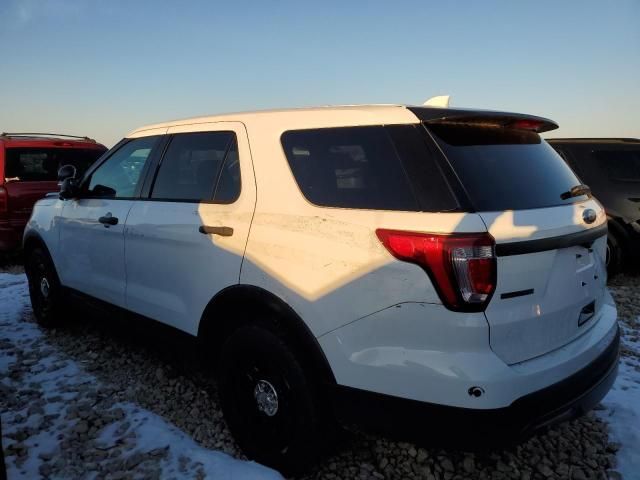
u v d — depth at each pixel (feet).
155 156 11.69
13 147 23.86
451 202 7.00
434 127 7.77
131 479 8.57
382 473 8.90
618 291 20.13
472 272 6.66
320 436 8.14
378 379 7.23
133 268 11.47
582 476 8.81
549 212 7.59
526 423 6.85
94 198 13.28
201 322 9.75
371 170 7.82
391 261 7.11
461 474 8.91
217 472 8.64
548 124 9.19
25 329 15.89
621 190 21.06
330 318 7.63
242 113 10.07
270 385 8.70
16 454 9.28
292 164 8.74
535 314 7.18
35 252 15.78
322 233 7.88
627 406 10.84
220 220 9.34
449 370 6.74
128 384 12.05
